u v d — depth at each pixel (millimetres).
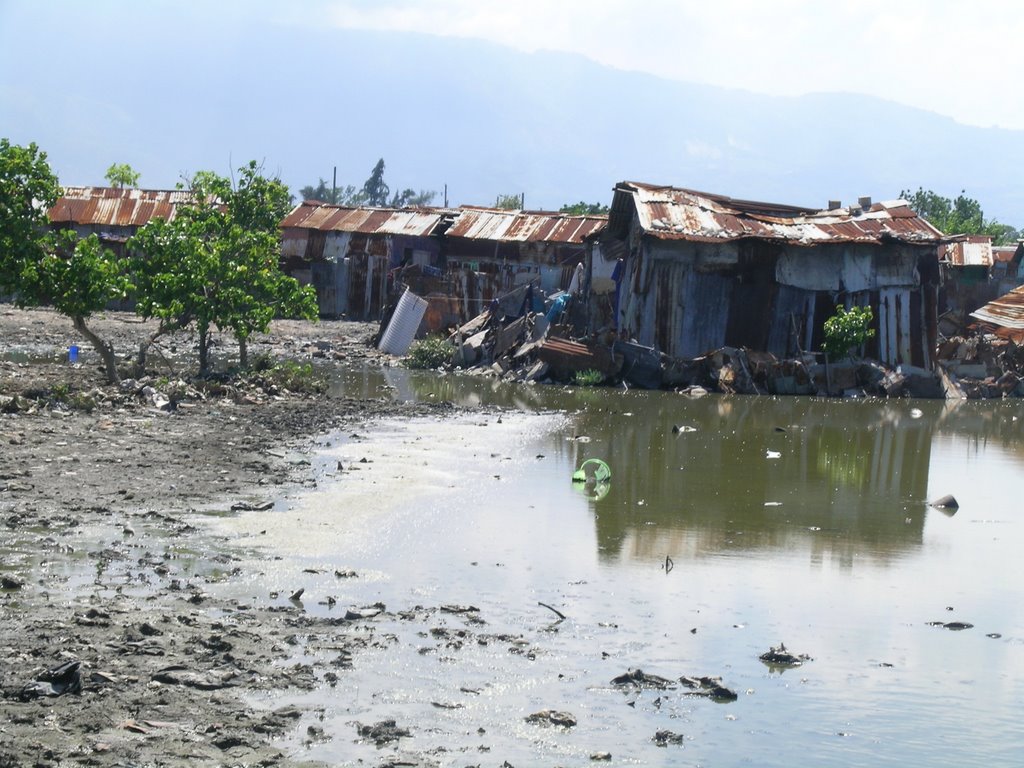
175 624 9078
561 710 7926
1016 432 23766
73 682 7680
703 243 31234
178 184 40125
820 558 12336
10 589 9781
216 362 30688
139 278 25328
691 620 10016
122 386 22438
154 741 7027
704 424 23047
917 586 11406
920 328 31844
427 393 26891
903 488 16703
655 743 7512
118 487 13852
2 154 21562
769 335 31641
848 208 34812
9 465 14586
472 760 7117
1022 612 10656
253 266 26859
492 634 9367
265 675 8195
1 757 6660
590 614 10031
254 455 16672
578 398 27062
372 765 6949
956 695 8555
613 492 15398
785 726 7879
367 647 8898
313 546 11766
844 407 27562
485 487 15297
